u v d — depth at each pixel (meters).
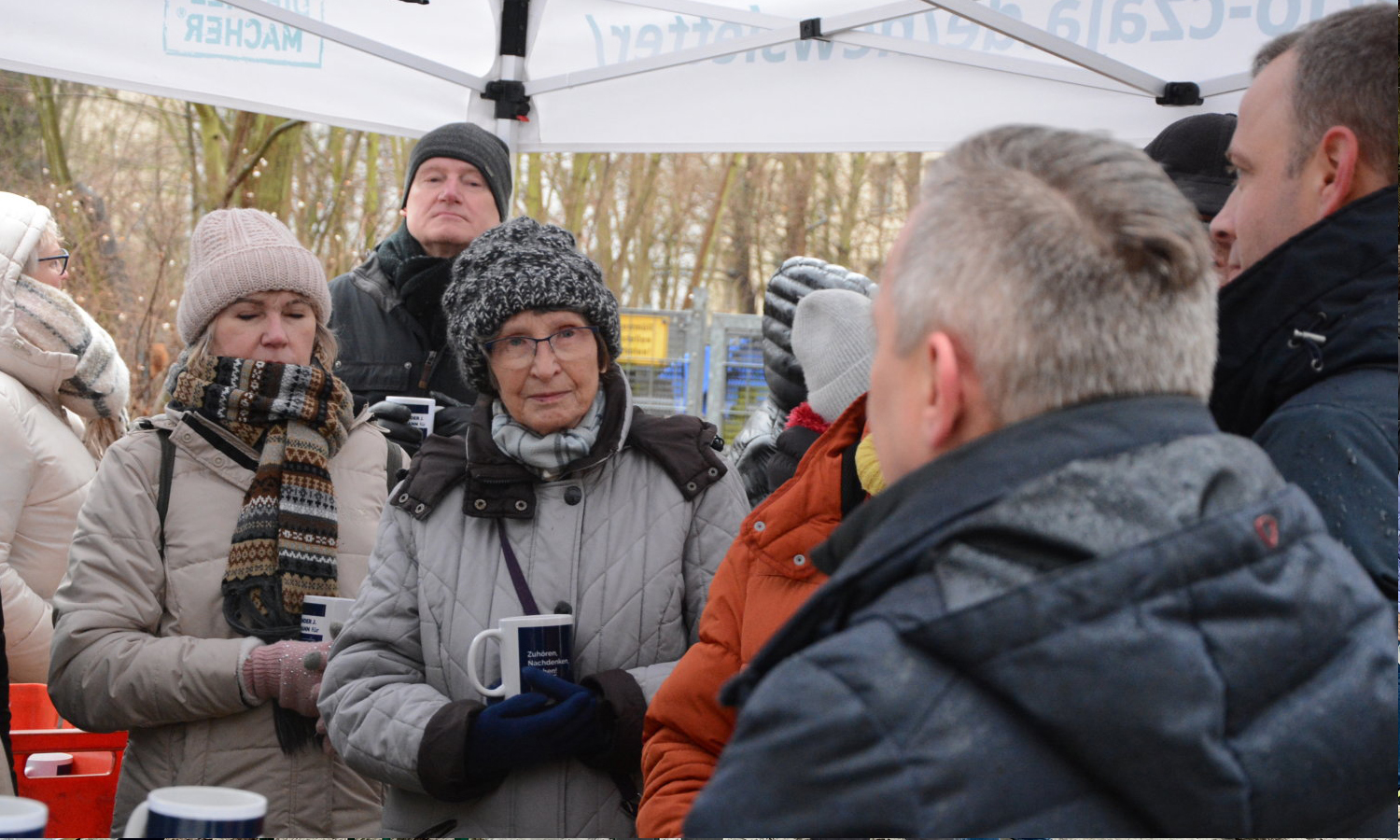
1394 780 0.83
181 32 3.53
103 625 2.14
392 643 1.97
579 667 1.94
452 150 3.35
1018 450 0.86
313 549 2.29
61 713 2.16
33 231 3.13
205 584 2.23
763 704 0.83
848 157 12.89
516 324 1.99
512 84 3.91
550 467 1.98
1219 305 1.38
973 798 0.77
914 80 3.57
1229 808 0.75
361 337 3.30
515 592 1.95
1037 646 0.77
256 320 2.42
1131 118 3.38
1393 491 1.13
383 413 2.92
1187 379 0.91
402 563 2.01
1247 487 0.86
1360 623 0.84
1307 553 0.85
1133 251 0.89
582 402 2.02
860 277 2.98
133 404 10.73
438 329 3.32
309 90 3.71
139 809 0.94
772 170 12.98
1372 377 1.23
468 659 1.88
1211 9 3.21
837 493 1.58
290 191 11.09
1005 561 0.82
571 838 1.84
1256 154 1.39
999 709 0.79
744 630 1.60
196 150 11.05
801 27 3.55
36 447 2.91
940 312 0.92
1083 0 3.35
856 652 0.81
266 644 2.20
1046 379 0.88
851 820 0.78
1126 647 0.77
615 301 2.10
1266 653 0.79
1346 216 1.30
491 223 3.39
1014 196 0.92
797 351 2.22
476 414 2.05
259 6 3.39
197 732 2.15
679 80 3.80
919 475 0.90
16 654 2.84
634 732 1.83
